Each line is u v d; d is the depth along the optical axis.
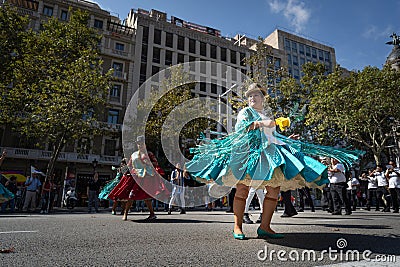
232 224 4.14
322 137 19.70
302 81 22.20
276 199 2.74
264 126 2.63
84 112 15.23
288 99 17.88
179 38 32.50
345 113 18.95
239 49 34.12
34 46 16.92
